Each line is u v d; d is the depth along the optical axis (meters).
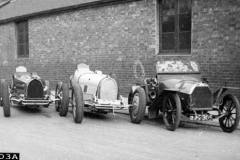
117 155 5.25
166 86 7.65
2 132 6.83
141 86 8.51
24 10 17.81
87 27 13.86
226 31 9.59
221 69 9.75
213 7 9.84
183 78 7.95
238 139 6.38
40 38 16.38
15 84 9.79
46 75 16.19
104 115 9.16
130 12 12.16
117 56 12.74
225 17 9.59
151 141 6.16
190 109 7.04
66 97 8.67
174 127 6.96
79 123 7.88
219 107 7.29
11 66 18.59
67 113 9.39
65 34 14.95
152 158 5.10
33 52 16.88
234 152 5.47
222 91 7.24
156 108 8.21
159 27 11.54
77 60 14.48
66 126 7.52
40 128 7.27
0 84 10.65
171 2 11.16
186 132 6.98
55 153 5.34
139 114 7.73
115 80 8.96
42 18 16.12
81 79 9.09
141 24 11.84
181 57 10.68
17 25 18.20
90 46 13.81
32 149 5.57
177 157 5.16
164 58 11.16
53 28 15.55
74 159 5.04
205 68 10.10
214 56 9.88
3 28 18.98
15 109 10.09
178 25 11.00
